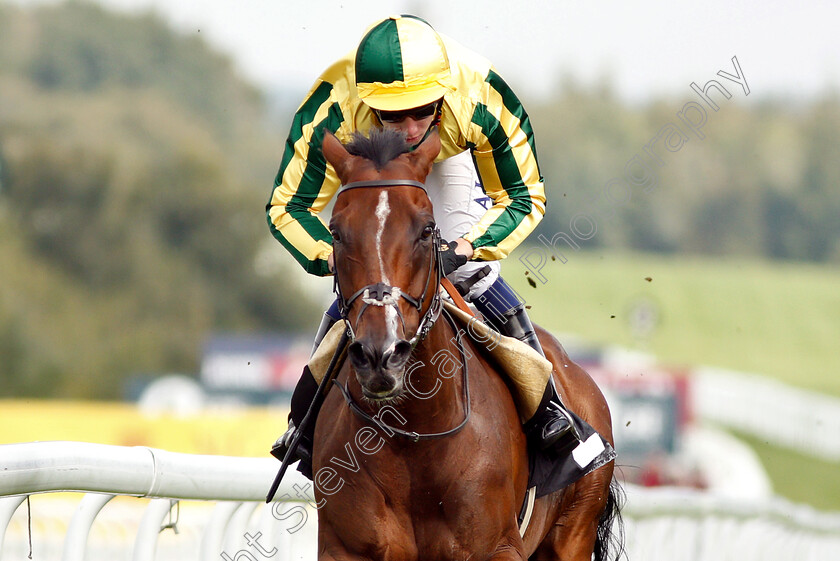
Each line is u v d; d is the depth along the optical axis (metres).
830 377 36.19
